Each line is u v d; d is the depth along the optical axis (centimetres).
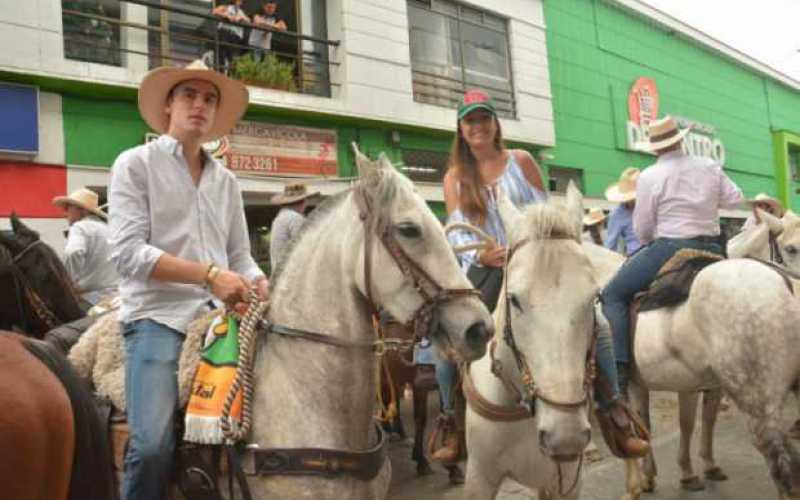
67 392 181
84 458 180
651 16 1661
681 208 420
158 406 222
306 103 935
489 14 1275
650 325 404
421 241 206
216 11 889
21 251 362
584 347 234
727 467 505
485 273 325
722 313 346
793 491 327
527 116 1300
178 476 223
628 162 1559
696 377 385
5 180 709
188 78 257
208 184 260
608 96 1521
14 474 157
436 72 1177
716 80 1980
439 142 1153
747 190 2120
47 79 723
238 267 273
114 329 256
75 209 611
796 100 2466
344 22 1005
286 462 207
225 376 217
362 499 217
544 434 227
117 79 768
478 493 298
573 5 1448
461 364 306
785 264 559
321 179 962
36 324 363
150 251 229
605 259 476
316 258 226
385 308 213
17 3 704
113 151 789
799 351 338
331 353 217
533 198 334
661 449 564
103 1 799
